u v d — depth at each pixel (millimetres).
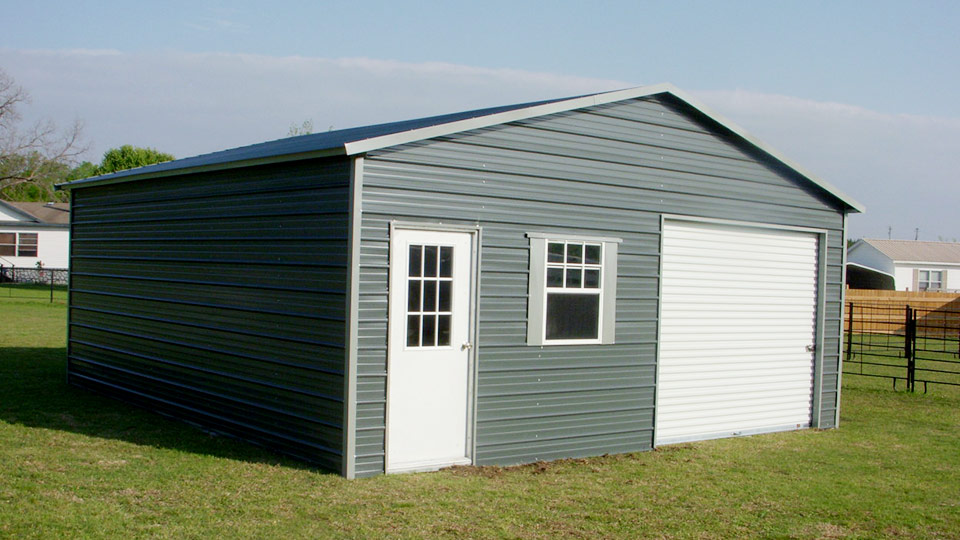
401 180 8281
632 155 10133
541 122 9320
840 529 7453
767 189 11562
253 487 7582
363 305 8078
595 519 7340
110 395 12242
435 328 8602
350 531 6590
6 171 45406
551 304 9484
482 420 8961
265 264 9188
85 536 6109
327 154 8109
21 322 22172
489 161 8922
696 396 11094
